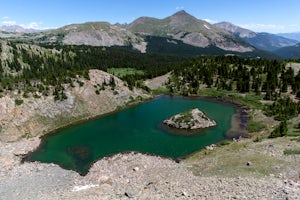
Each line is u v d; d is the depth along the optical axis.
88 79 127.88
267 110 115.81
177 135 90.44
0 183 56.97
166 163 64.94
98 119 110.00
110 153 75.56
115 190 46.00
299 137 67.94
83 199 43.38
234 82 173.25
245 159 56.09
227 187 39.59
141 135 90.88
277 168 48.47
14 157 72.81
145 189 44.22
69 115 106.75
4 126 88.06
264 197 33.94
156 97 156.62
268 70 176.00
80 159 71.94
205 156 67.25
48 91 110.81
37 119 97.00
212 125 100.56
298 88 142.38
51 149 79.62
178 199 37.38
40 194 51.00
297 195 33.16
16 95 101.25
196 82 173.38
